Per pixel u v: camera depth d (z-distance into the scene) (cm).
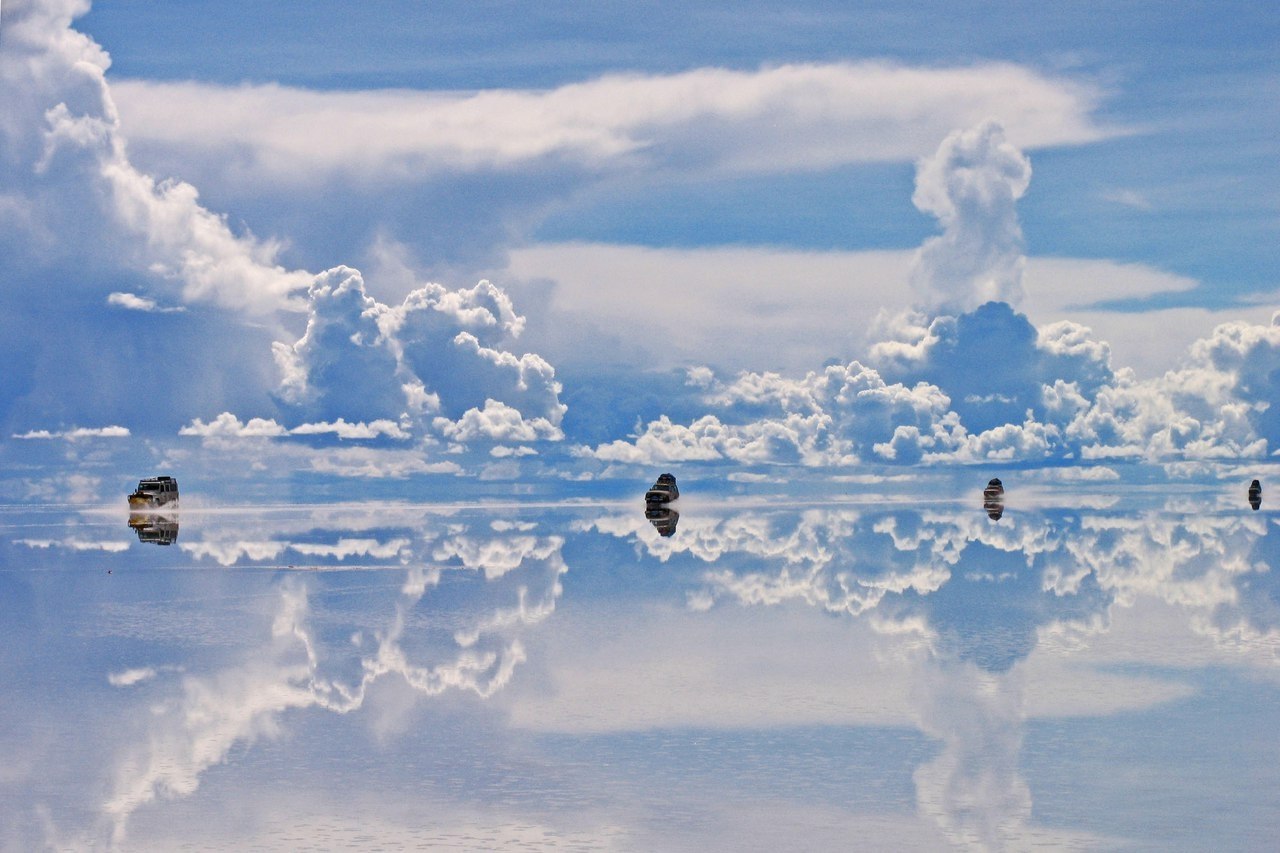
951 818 2991
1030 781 3266
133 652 5181
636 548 10456
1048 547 10462
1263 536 11862
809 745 3619
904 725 3841
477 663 4884
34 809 3103
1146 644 5231
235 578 8012
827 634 5547
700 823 2973
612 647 5238
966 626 5756
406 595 7038
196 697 4297
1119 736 3681
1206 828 2900
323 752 3584
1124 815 2992
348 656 5059
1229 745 3575
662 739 3700
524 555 9738
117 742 3703
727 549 10319
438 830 2941
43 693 4372
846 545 10731
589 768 3406
